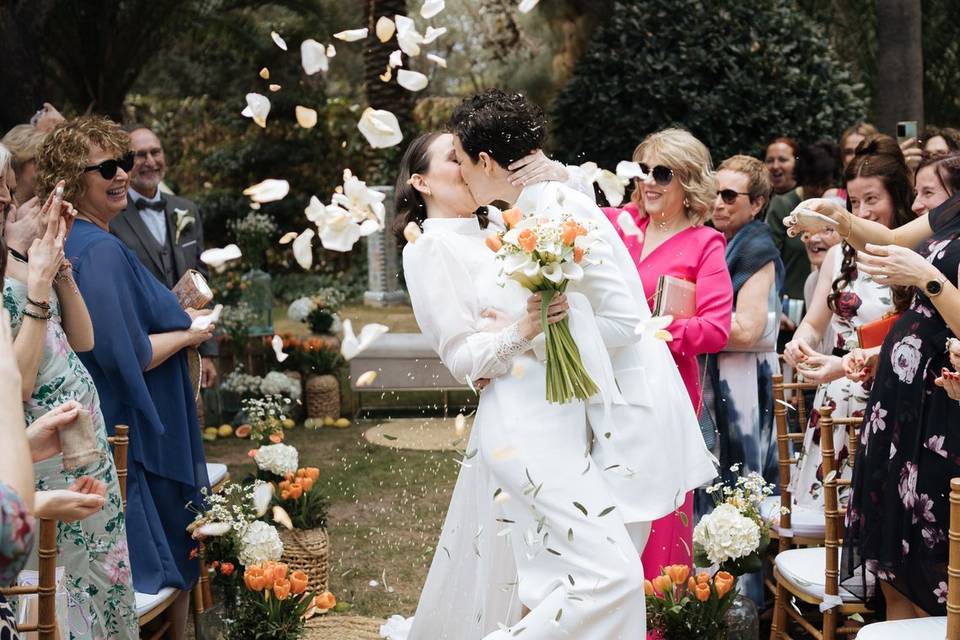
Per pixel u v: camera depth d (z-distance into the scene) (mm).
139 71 11836
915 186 3424
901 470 2945
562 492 2691
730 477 4035
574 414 2781
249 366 8258
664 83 10867
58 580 2689
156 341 3500
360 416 8336
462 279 2891
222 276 9836
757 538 3281
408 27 2443
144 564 3391
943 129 4855
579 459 2742
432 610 3186
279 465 4324
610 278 2787
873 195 3709
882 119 10305
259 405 4617
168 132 16797
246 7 13922
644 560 3367
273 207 16156
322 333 8797
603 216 2883
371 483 6270
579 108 11461
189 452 3629
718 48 10703
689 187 3783
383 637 3850
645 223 4008
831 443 3217
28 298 2729
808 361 3570
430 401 8789
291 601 3369
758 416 4109
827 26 14531
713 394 4070
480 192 2850
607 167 11469
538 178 2791
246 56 14352
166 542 3475
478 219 3035
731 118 10641
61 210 2824
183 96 17344
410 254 2922
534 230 2553
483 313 2852
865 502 3061
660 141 3812
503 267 2602
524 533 2764
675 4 10898
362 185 2385
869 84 14516
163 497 3570
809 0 14406
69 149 3400
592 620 2621
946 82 14734
